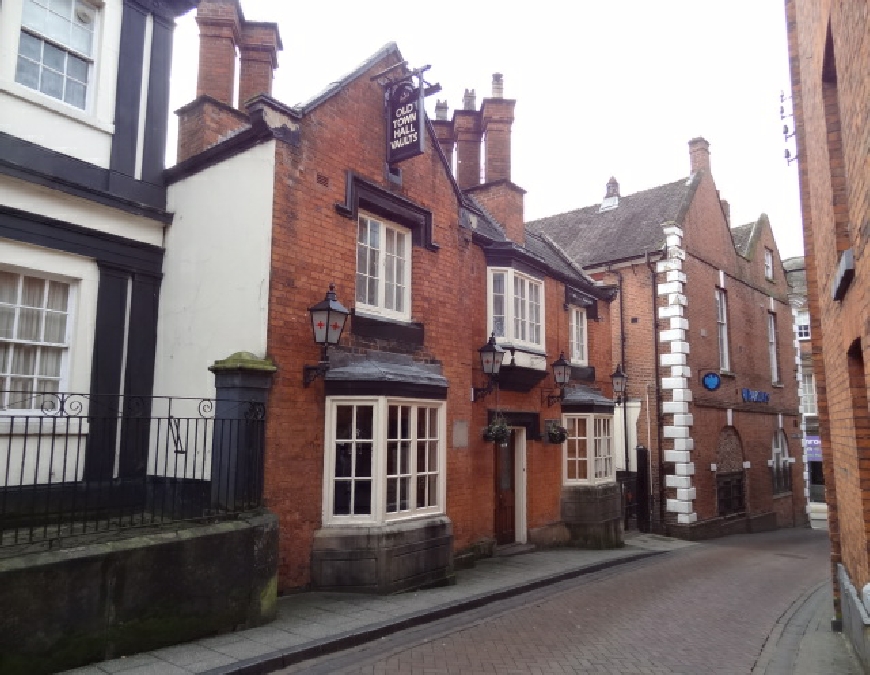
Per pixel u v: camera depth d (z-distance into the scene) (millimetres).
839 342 6316
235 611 6324
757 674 6090
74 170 7496
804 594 10328
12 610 4734
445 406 9461
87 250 7586
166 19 8828
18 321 7039
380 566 7973
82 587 5184
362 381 8078
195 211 8328
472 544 10711
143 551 5629
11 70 6957
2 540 5531
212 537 6176
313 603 7391
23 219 6953
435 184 10391
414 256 9820
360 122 9094
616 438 18969
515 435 13031
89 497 7355
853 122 4469
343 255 8578
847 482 6516
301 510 7738
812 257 8414
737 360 21281
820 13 5879
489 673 5762
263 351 7438
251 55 9961
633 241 20109
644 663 6320
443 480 9305
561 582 10109
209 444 7578
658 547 15109
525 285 12891
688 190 20234
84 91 7852
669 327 18391
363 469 8242
